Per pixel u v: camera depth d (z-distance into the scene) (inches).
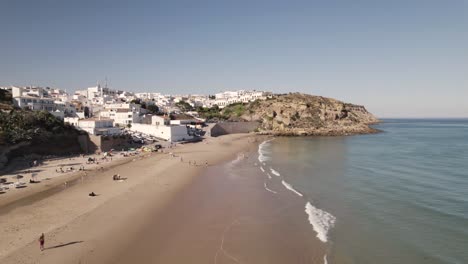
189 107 7682.1
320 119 6274.6
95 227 1095.0
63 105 4079.7
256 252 938.1
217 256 911.0
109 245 964.6
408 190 1642.5
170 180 1814.7
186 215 1241.4
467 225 1152.8
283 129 5713.6
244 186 1712.6
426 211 1307.8
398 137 5044.3
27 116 2544.3
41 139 2448.3
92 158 2442.2
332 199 1480.1
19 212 1223.5
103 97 6008.9
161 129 3720.5
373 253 938.7
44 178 1791.3
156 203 1376.7
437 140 4480.8
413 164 2436.0
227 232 1082.1
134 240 1005.2
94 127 3122.5
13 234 1018.7
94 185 1657.2
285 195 1541.6
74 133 2795.3
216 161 2529.5
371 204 1405.0
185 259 892.0
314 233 1079.6
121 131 3464.6
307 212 1293.1
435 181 1844.2
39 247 935.0
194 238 1029.8
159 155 2738.7
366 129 6141.7
